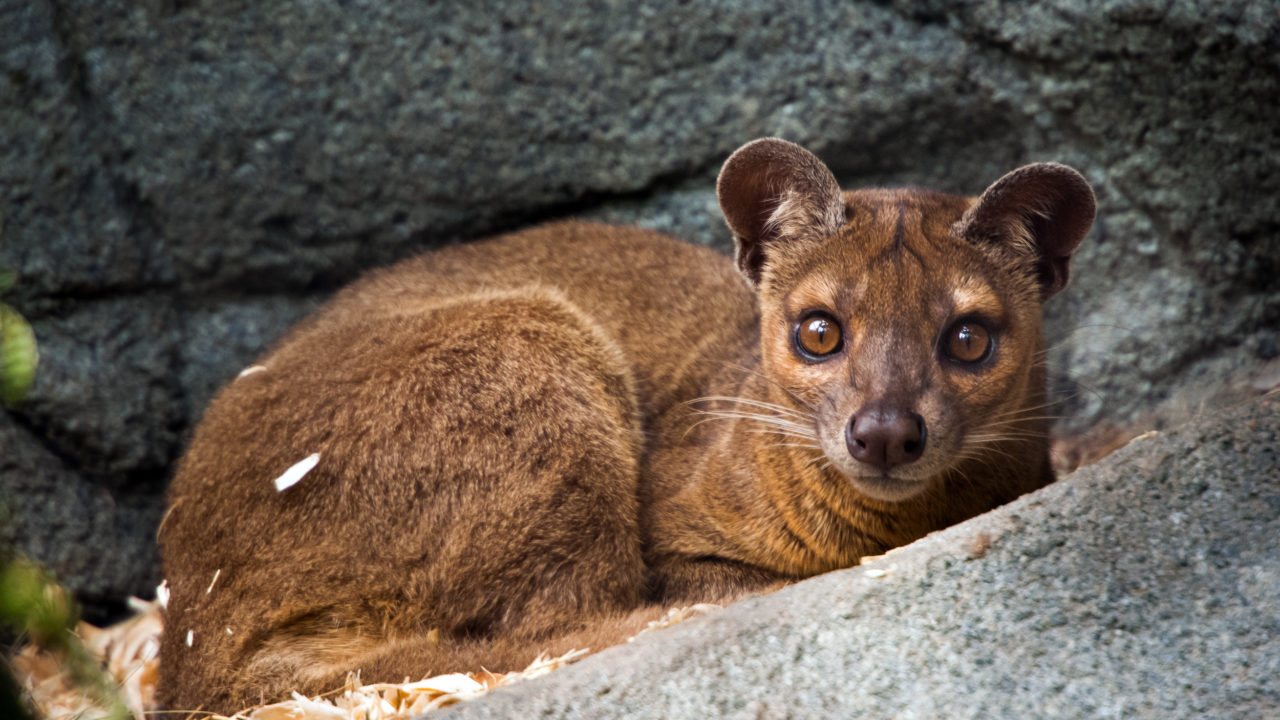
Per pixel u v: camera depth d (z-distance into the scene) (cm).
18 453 984
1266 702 488
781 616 577
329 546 775
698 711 532
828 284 752
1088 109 1005
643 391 922
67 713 841
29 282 978
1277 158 972
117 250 1011
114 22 983
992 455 782
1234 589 538
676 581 830
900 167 1064
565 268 984
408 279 973
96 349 1014
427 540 776
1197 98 975
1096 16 968
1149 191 1016
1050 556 572
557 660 712
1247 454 598
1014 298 763
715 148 1045
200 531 797
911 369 704
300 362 839
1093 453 1019
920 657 539
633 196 1078
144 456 1039
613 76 1029
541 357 815
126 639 990
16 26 960
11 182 966
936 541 604
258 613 772
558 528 788
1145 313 1042
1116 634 530
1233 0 934
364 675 727
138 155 1010
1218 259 1016
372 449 782
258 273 1064
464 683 700
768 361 795
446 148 1038
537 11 1012
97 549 1020
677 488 870
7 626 900
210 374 1066
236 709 757
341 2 1002
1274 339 1016
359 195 1047
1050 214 778
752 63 1028
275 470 786
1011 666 526
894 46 1020
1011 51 1005
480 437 785
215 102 1008
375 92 1020
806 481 789
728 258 1046
